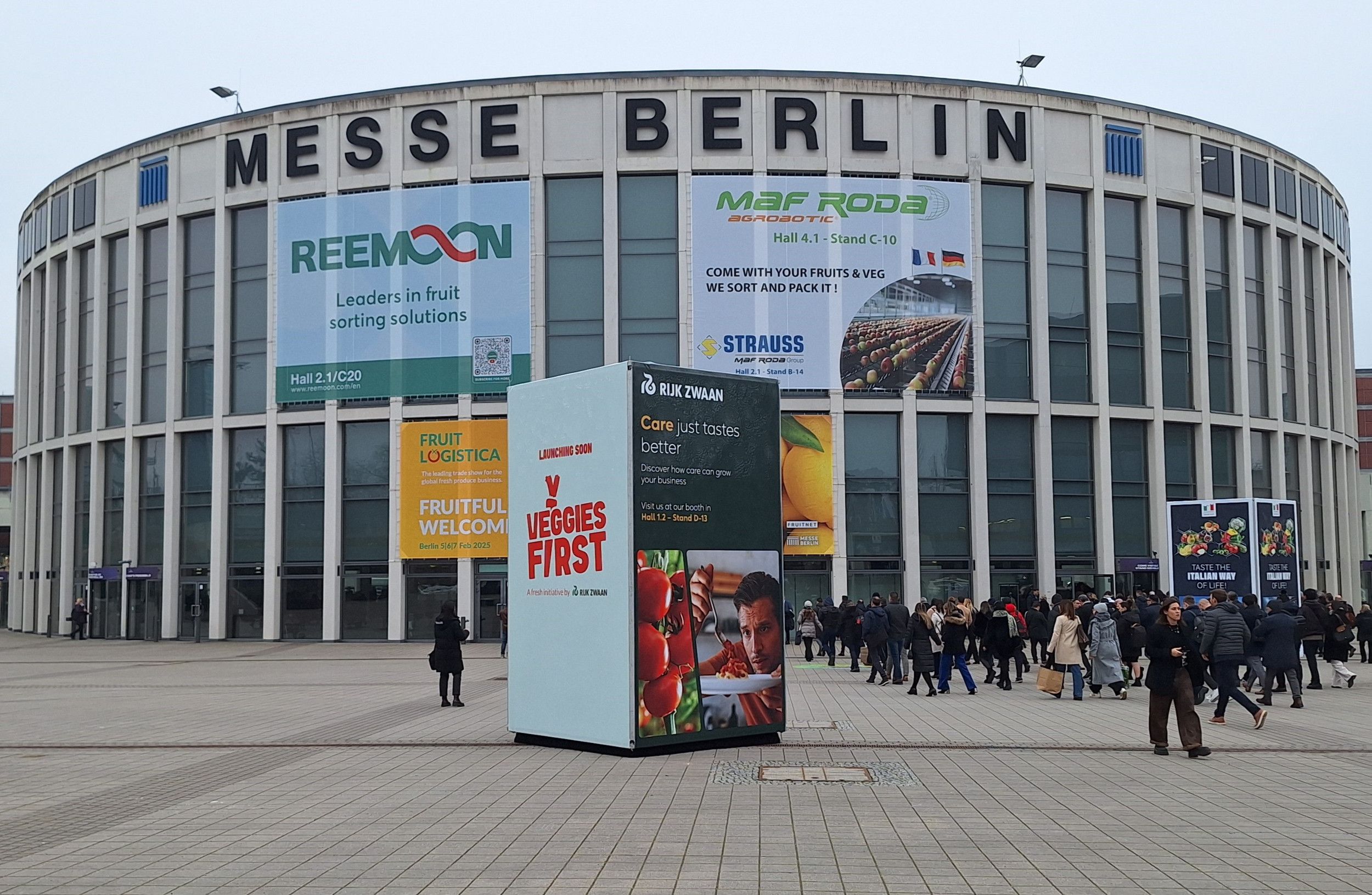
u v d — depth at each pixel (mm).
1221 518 27688
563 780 12156
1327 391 50500
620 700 13820
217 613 43344
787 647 39844
